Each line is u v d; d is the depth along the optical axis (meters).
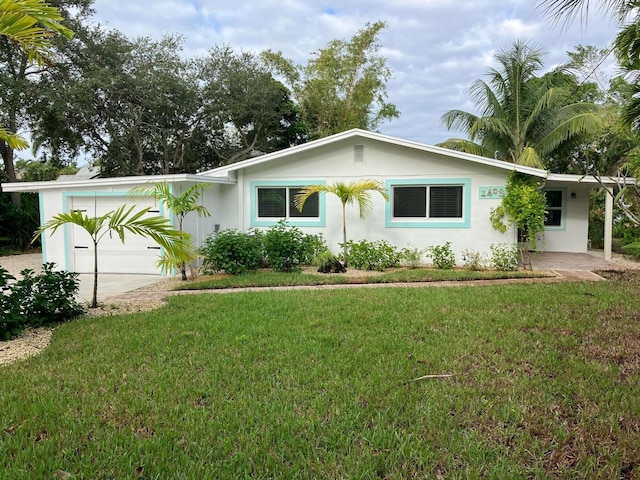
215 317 6.26
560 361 4.40
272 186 12.57
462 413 3.38
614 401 3.54
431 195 11.69
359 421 3.26
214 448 2.92
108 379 4.06
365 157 11.93
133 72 22.17
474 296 7.48
